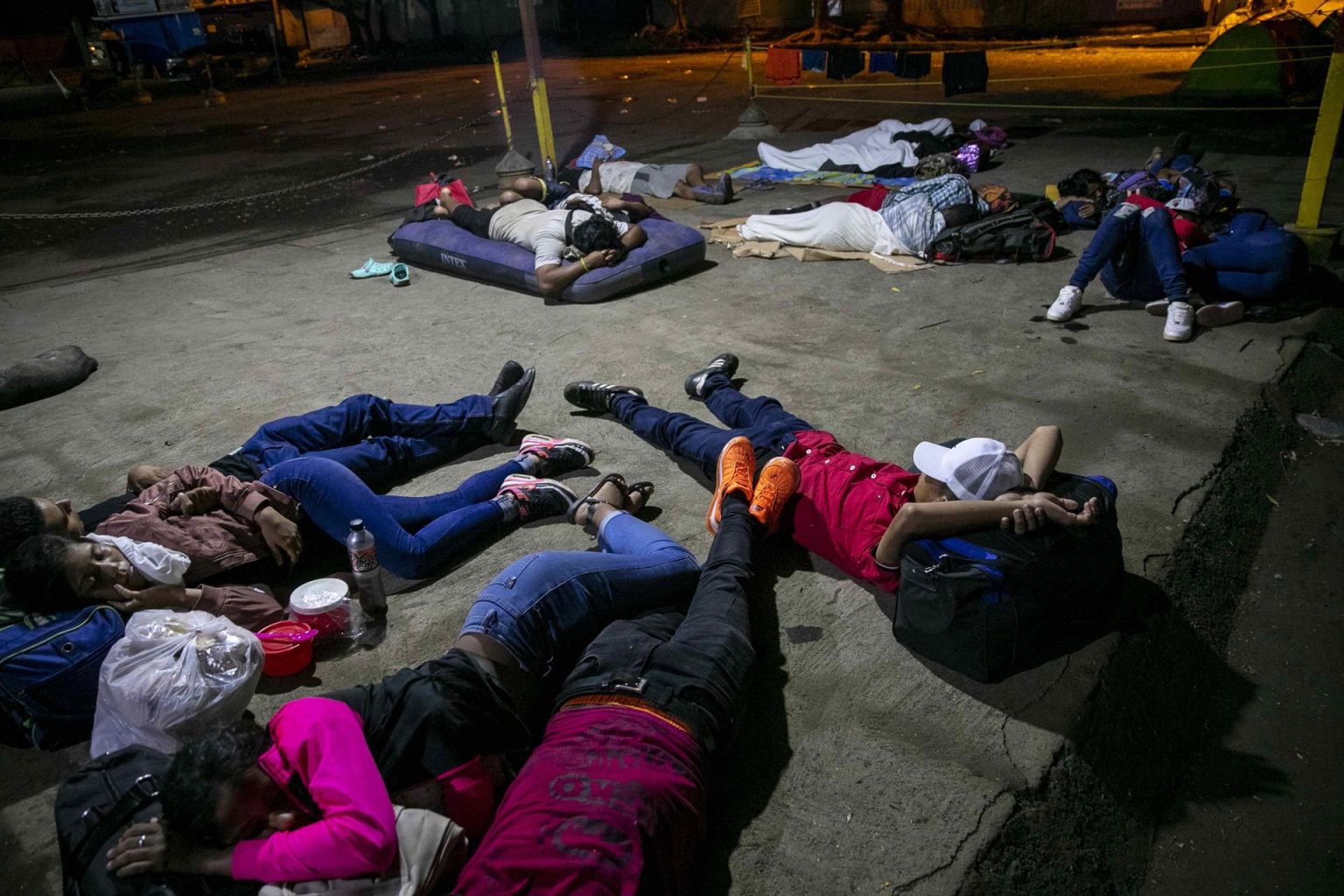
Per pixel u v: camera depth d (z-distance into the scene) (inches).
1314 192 215.9
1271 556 125.8
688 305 223.6
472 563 125.1
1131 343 181.5
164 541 108.5
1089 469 136.6
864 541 108.3
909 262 240.8
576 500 134.7
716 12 999.0
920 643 100.7
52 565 93.3
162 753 77.5
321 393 184.5
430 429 148.5
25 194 460.8
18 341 232.8
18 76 1202.6
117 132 693.9
